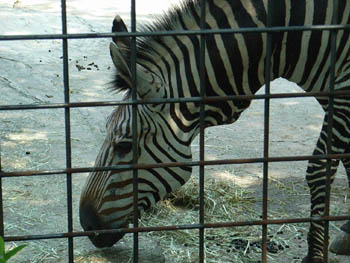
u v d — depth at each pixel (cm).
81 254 173
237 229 191
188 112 152
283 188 221
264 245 127
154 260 171
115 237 160
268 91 121
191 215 199
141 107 147
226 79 154
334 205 206
